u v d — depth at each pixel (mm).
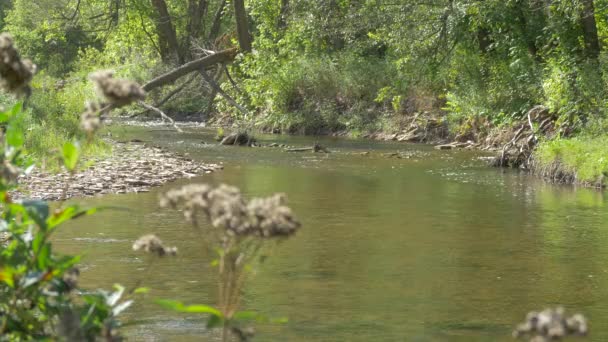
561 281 10164
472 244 12453
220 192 3404
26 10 62062
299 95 37625
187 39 47062
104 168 20219
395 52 33812
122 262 10539
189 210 3430
